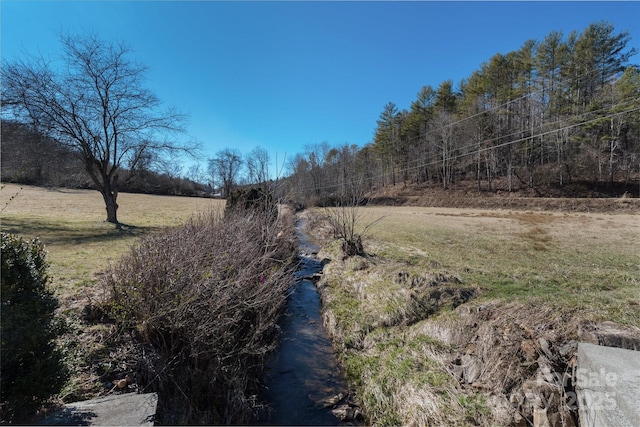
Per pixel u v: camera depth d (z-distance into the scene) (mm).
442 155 45438
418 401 3707
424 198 41969
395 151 51625
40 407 2576
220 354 3957
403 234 14523
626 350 3105
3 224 11930
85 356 3465
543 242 11969
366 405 4188
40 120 11609
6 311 2180
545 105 38375
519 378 3443
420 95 49688
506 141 40625
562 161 38031
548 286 5895
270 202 11305
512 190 39281
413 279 6602
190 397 3490
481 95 43125
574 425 2934
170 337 3811
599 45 36156
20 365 2369
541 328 3936
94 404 2715
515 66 41219
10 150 11180
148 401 2762
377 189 51406
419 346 4707
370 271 8070
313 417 4105
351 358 5246
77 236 10430
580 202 29844
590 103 34500
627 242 11648
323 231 16594
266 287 5301
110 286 4387
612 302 4566
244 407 3791
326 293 8008
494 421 3178
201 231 6141
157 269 4109
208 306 3977
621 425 2281
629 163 33969
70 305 4441
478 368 3836
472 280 6414
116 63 12922
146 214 19703
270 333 5484
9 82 11164
